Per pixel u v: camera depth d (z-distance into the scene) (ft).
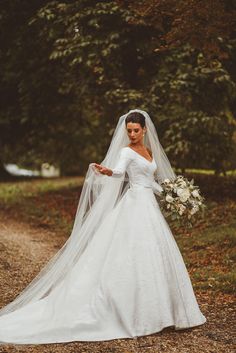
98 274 19.98
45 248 37.35
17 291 25.49
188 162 50.37
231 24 34.32
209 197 48.57
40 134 75.77
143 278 19.35
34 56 55.47
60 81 56.59
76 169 99.30
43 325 19.31
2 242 36.65
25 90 58.13
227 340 19.33
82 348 18.21
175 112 47.60
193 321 20.11
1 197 61.00
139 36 48.21
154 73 50.85
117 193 21.25
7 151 84.02
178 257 20.51
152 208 20.59
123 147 21.76
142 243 19.75
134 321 19.16
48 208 53.11
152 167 21.21
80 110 65.57
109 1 48.55
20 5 54.95
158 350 18.21
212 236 36.70
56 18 49.57
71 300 19.62
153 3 34.50
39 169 111.96
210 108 50.39
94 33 47.44
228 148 50.44
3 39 57.36
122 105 49.08
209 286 26.43
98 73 51.42
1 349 18.02
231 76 49.88
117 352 17.95
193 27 34.37
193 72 47.06
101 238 20.53
